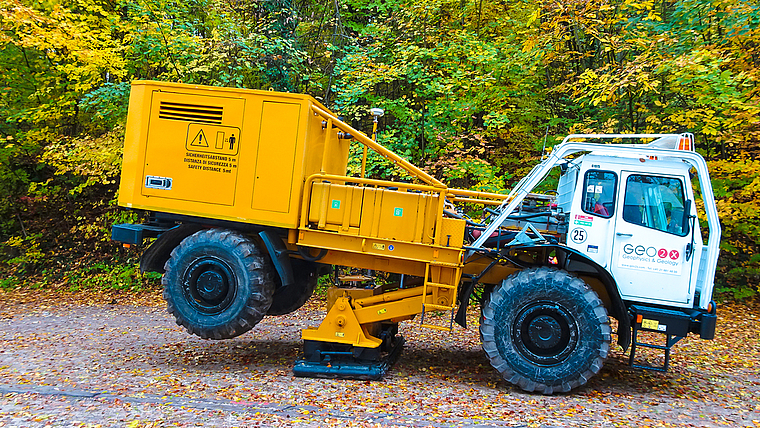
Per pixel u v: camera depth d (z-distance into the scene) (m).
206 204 5.24
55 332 7.70
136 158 5.33
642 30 9.34
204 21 10.99
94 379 5.00
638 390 5.21
